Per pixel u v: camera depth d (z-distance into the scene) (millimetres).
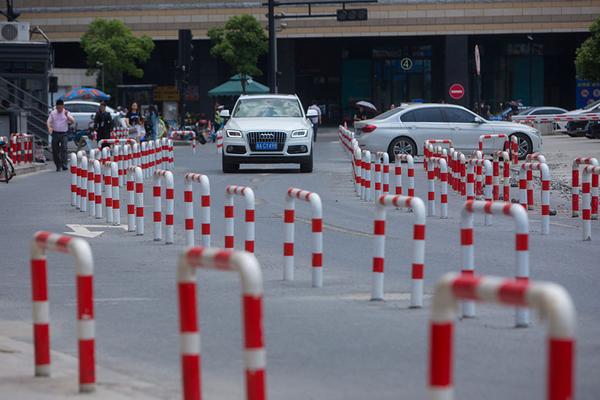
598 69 133750
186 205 34906
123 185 61250
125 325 22859
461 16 167500
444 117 82062
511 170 71000
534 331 21438
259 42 164000
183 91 115562
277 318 23047
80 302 16078
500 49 173125
